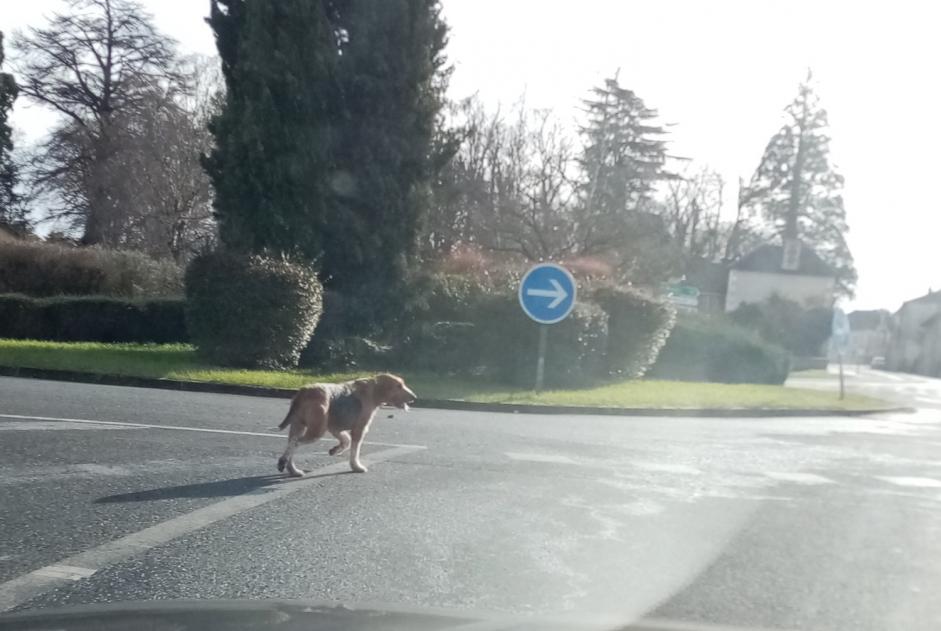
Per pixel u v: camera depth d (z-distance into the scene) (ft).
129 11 129.29
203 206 126.41
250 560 20.56
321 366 67.72
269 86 68.13
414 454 35.29
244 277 61.57
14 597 17.57
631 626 13.88
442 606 17.54
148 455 31.83
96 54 130.31
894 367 295.28
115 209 123.13
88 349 65.51
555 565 21.36
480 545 22.72
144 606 13.48
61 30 127.95
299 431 29.91
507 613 15.98
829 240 211.61
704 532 25.29
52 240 113.50
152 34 131.03
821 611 19.06
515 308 70.38
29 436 33.58
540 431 44.83
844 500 31.04
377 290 72.08
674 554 22.91
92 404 42.91
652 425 52.21
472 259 107.86
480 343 71.15
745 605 19.17
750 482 33.58
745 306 192.03
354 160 72.74
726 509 28.40
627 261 131.44
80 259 96.27
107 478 28.02
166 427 37.76
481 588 19.33
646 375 95.20
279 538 22.50
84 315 77.51
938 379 214.48
